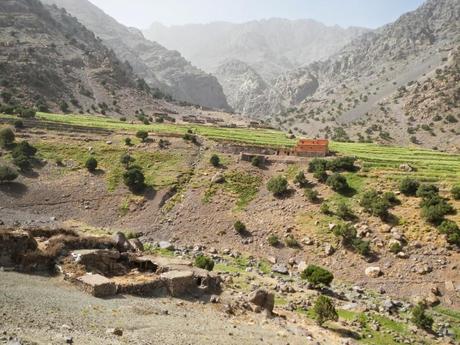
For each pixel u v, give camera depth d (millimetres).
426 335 48938
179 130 136500
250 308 43312
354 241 69188
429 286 59562
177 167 104188
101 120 157000
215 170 101375
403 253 65875
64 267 39969
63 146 114312
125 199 93000
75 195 94375
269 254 72938
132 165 103625
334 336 42312
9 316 25781
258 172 99688
